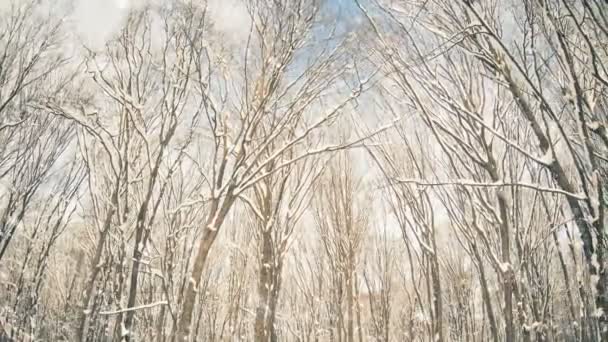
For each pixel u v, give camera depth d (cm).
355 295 1736
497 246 988
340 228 1703
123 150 1031
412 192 1066
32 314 1515
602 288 593
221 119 862
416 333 1686
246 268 1664
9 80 1088
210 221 821
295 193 1214
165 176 1020
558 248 1164
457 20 805
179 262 1161
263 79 876
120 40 971
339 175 1700
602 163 788
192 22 878
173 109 912
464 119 864
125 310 795
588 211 676
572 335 1312
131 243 1173
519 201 1037
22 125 1226
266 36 893
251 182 841
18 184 1338
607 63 683
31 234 1644
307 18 892
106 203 1204
